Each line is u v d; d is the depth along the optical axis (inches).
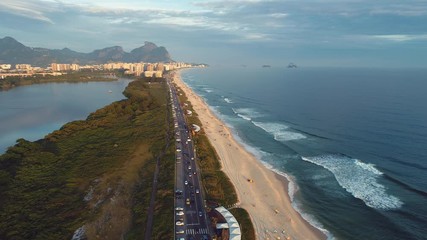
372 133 7263.8
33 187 4665.4
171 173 5049.2
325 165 5684.1
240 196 4530.0
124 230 3688.5
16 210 4020.7
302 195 4653.1
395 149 6230.3
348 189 4778.5
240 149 6638.8
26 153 5826.8
